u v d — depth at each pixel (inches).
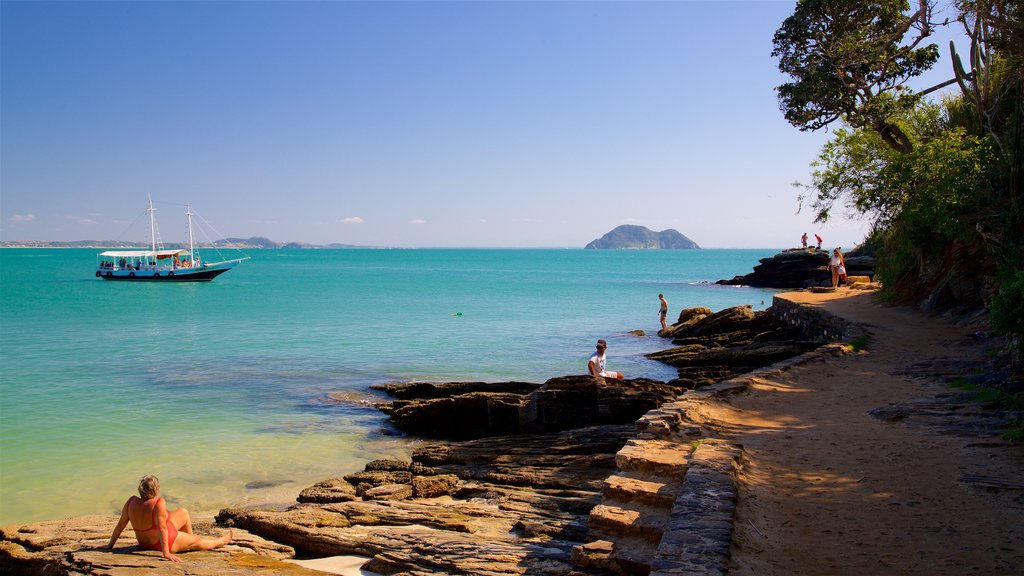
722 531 231.6
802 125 1073.5
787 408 442.0
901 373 541.0
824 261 2422.5
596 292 2487.7
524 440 506.0
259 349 1106.1
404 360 997.2
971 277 784.9
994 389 447.5
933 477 297.1
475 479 441.4
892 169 827.4
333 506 379.9
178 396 761.0
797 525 250.8
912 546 230.7
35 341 1207.6
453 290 2662.4
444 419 617.9
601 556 249.1
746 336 1089.4
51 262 6422.2
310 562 310.5
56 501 445.7
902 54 1011.3
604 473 417.7
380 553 305.3
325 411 695.1
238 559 310.2
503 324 1461.6
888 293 1031.6
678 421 383.9
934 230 801.6
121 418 661.3
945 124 951.6
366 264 6648.6
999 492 276.1
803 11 1016.9
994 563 215.8
